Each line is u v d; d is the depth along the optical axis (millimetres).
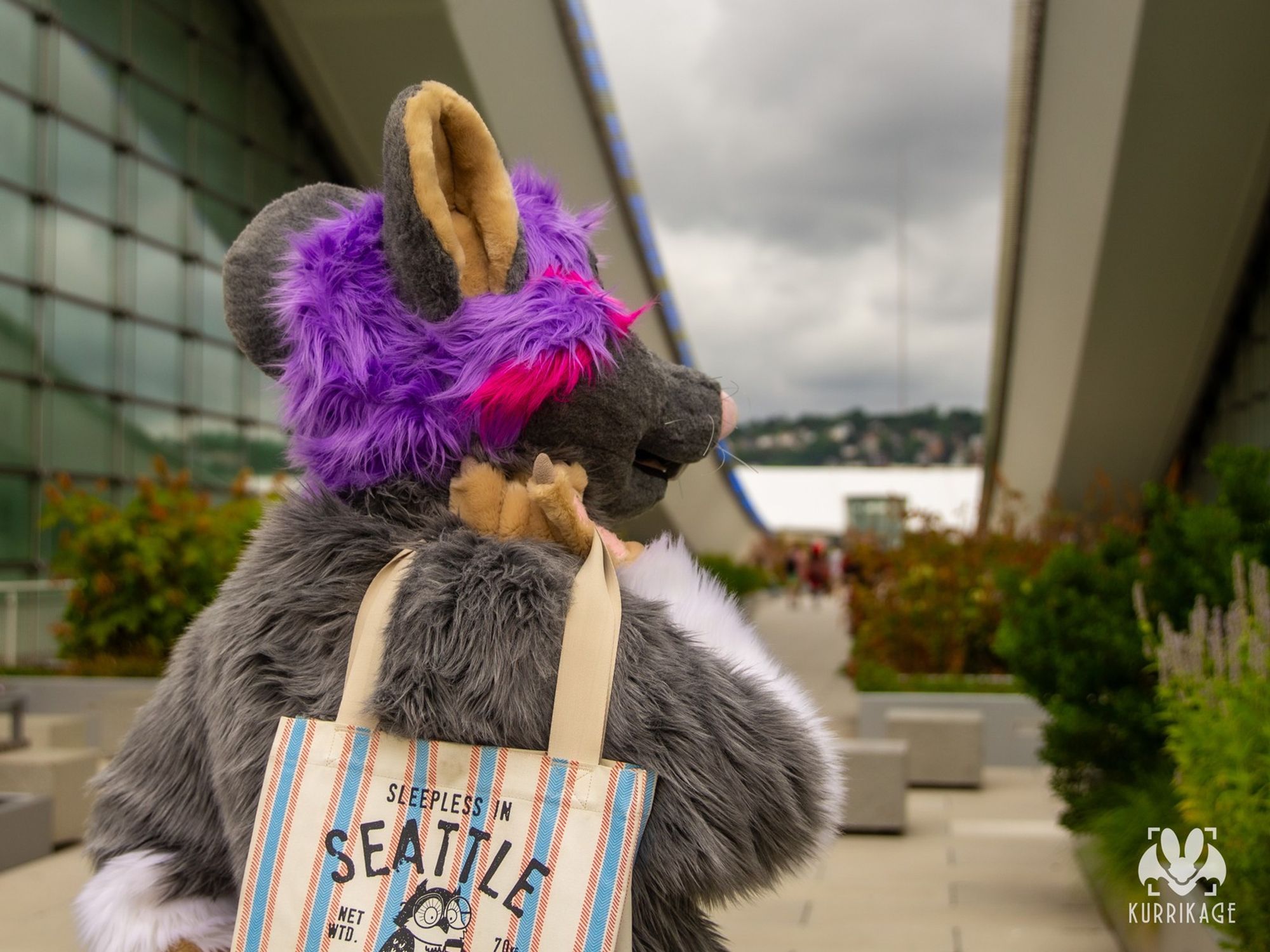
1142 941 4078
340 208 1816
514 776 1451
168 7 15117
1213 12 11289
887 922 4727
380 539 1639
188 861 1719
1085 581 5035
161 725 1768
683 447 1880
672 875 1498
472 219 1689
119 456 14039
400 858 1443
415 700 1455
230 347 16516
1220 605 4562
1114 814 4473
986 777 8203
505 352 1596
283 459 1849
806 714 1660
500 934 1405
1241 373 17203
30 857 5719
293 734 1513
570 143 16484
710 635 1669
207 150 15906
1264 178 13570
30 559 12453
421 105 1587
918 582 10695
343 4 14617
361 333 1625
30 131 12680
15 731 7418
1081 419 19172
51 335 12938
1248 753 3125
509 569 1540
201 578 10094
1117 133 13133
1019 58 14953
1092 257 15539
